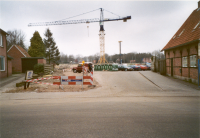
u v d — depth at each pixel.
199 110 5.27
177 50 15.16
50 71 21.56
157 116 4.61
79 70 24.23
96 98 7.50
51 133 3.47
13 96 7.98
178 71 14.98
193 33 12.66
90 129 3.67
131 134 3.40
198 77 10.95
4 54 17.55
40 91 9.33
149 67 33.00
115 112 5.01
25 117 4.57
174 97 7.79
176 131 3.57
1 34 17.09
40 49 42.62
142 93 8.94
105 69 27.09
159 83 12.43
